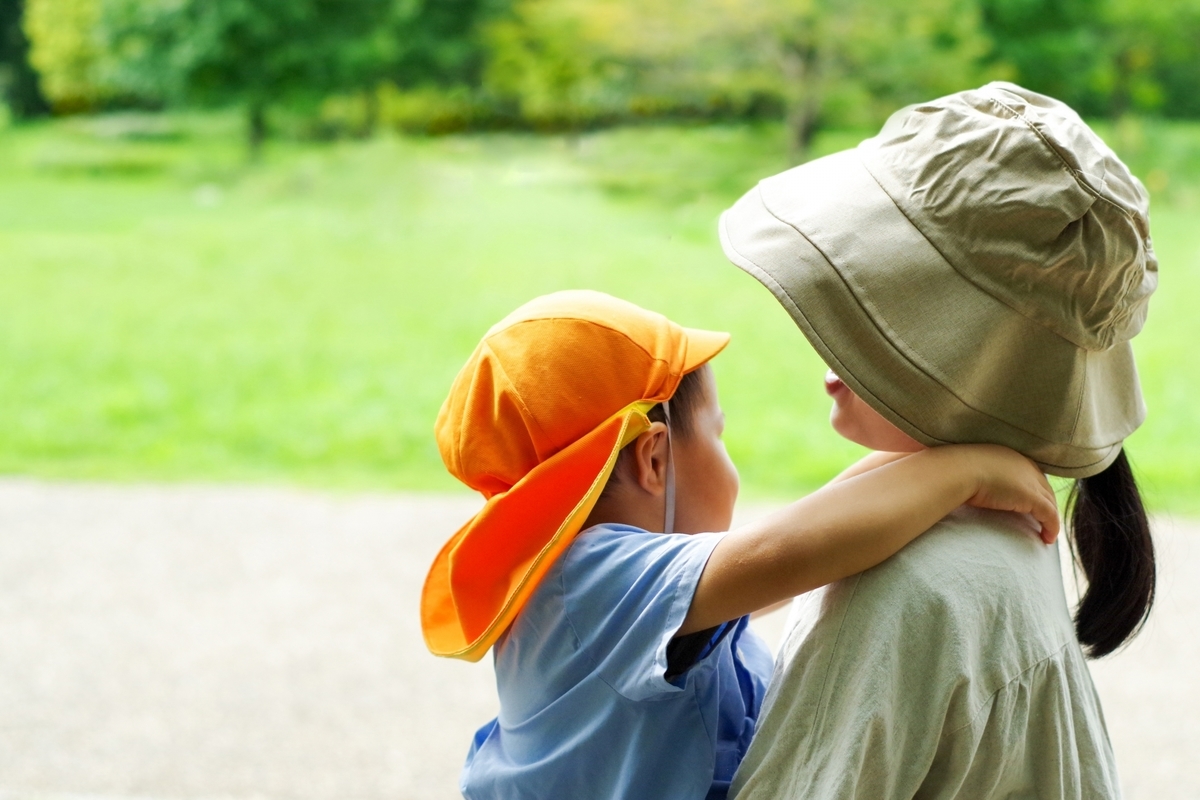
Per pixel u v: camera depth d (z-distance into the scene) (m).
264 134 21.22
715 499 1.15
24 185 16.98
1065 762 0.97
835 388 1.11
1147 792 2.72
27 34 23.97
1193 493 4.85
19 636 3.61
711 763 0.98
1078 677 1.01
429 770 2.85
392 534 4.51
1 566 4.18
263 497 4.97
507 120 20.83
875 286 0.93
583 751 1.01
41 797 2.69
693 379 1.15
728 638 1.11
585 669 1.00
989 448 0.97
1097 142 0.92
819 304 0.94
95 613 3.79
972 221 0.92
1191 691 3.17
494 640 1.02
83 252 11.86
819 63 15.03
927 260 0.93
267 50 19.77
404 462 5.66
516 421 1.04
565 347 1.04
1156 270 0.97
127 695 3.23
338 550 4.34
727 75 15.27
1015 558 0.98
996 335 0.93
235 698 3.22
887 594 0.93
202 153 20.02
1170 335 8.30
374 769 2.86
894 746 0.92
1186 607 3.63
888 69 14.63
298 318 9.35
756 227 1.01
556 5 17.12
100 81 21.69
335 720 3.10
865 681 0.92
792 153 15.34
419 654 3.50
